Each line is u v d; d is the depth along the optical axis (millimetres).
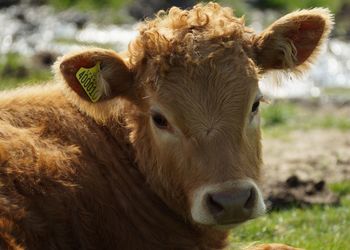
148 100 11461
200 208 10742
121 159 12086
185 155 11094
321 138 25109
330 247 15023
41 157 11453
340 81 40812
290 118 29125
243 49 11641
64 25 48844
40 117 12023
